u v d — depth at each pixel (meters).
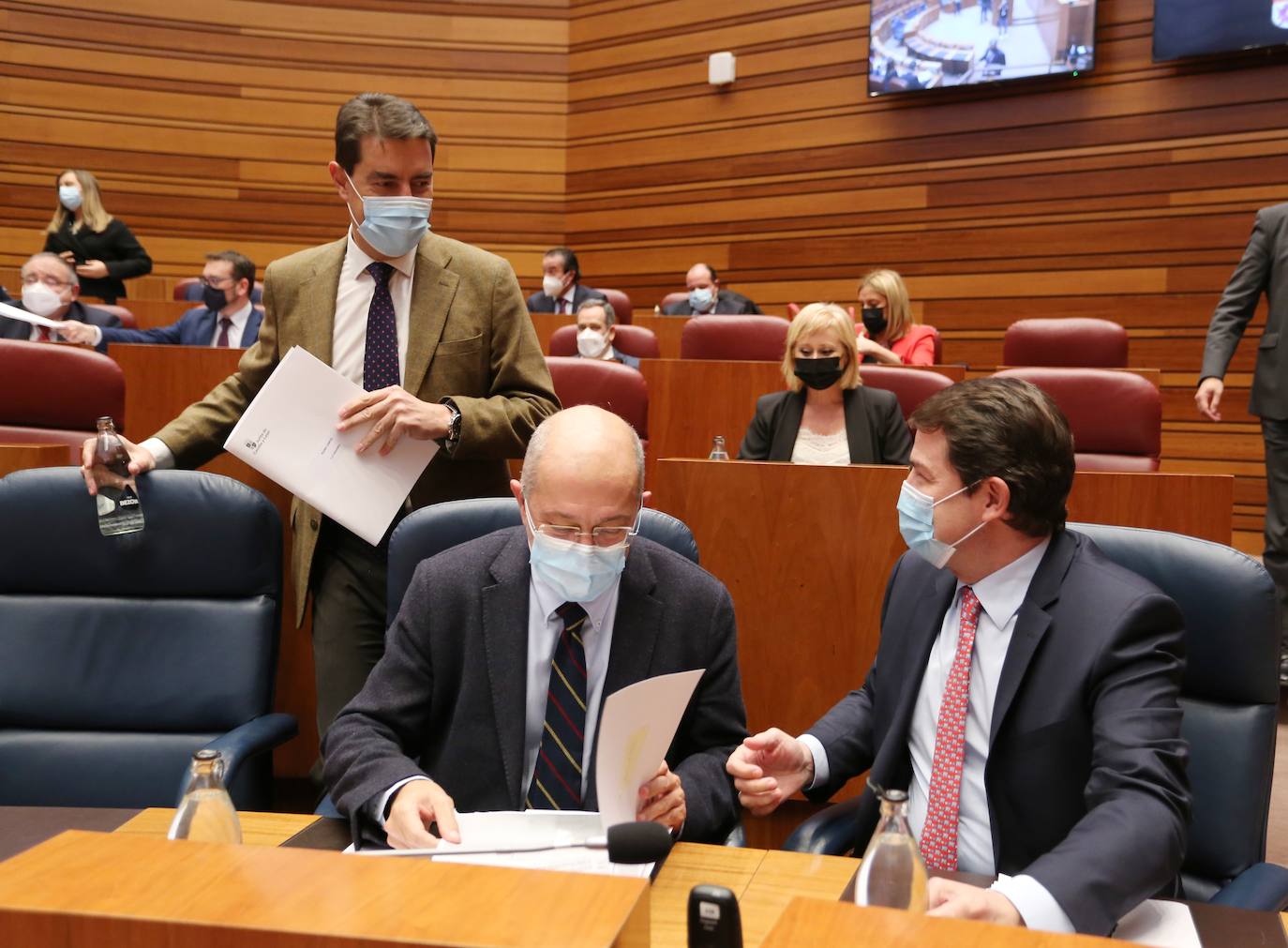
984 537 1.42
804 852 1.32
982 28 6.06
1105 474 2.47
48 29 7.45
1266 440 3.68
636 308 7.69
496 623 1.42
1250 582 1.40
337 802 1.30
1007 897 1.08
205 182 7.71
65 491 1.86
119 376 2.73
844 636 2.27
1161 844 1.15
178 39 7.64
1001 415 1.39
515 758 1.39
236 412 2.09
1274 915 1.15
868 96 6.63
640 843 0.99
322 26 7.81
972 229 6.29
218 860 0.86
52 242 6.13
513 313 2.13
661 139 7.52
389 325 2.07
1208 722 1.40
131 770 1.80
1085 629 1.36
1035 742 1.36
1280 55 5.35
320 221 7.87
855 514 2.26
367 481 1.91
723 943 0.79
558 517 1.30
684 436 3.92
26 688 1.83
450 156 7.96
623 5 7.66
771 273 7.07
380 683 1.44
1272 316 3.65
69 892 0.80
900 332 4.95
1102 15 5.81
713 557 2.33
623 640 1.41
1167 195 5.68
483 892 0.81
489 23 7.92
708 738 1.45
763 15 7.07
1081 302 5.94
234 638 1.86
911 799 1.49
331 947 0.74
